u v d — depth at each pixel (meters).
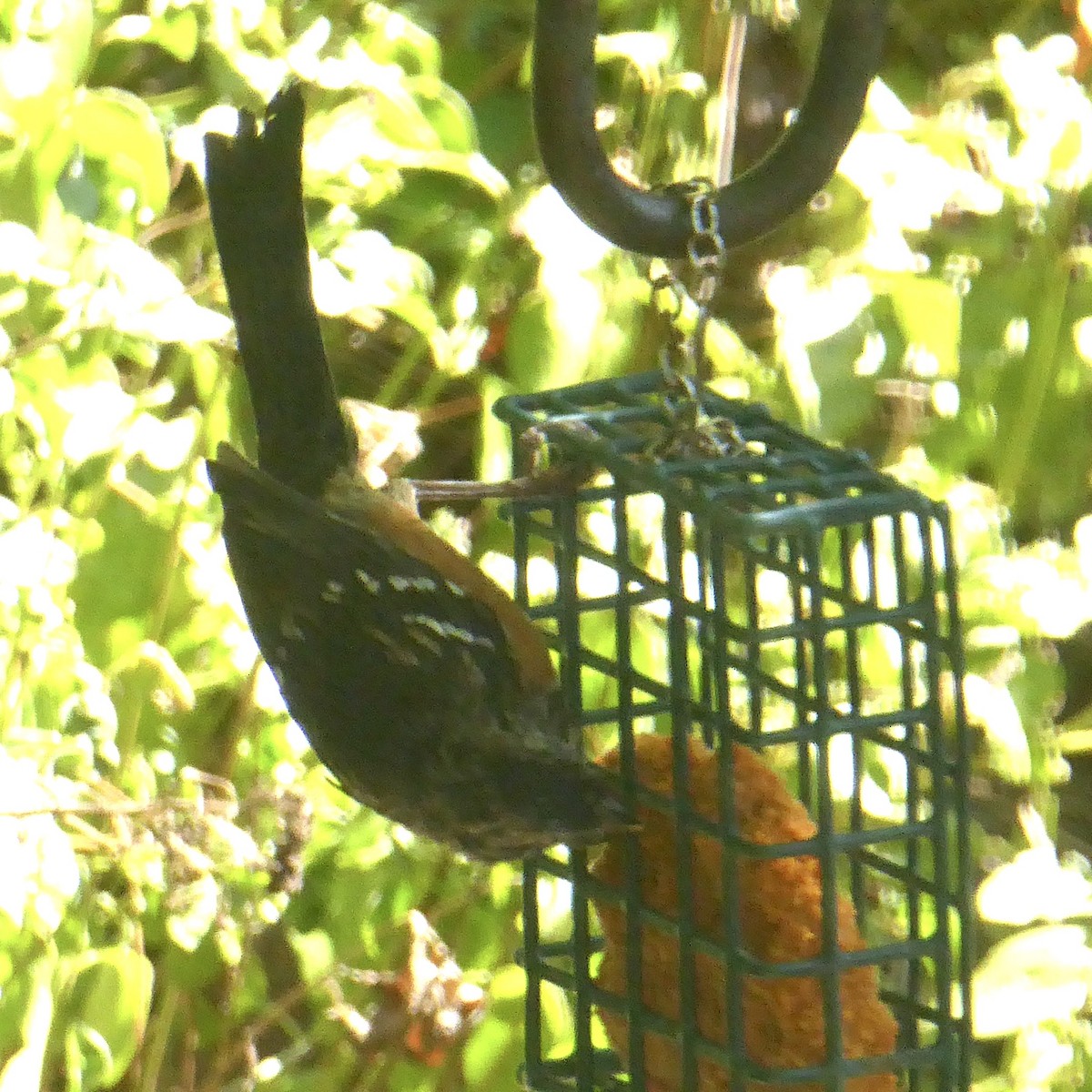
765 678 5.23
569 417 5.76
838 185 8.37
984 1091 7.75
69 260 6.87
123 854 6.71
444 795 5.55
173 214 8.08
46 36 6.87
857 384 8.00
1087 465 9.05
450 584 5.70
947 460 8.47
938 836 5.11
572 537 5.82
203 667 7.46
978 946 8.75
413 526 5.80
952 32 9.21
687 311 7.89
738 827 5.12
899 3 9.18
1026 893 7.41
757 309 8.74
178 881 6.72
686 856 5.21
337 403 5.76
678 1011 5.34
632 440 5.55
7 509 6.93
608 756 5.65
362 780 5.70
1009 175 8.05
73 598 7.28
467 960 7.75
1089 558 8.09
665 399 5.48
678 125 8.22
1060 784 10.07
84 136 6.95
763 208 5.25
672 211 5.23
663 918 5.31
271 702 7.31
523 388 7.54
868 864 5.48
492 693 5.61
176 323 6.64
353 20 8.02
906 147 7.96
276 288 5.63
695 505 4.95
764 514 4.80
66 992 6.99
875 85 8.06
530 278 8.03
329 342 8.57
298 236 5.61
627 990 5.44
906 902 6.55
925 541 4.98
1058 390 8.94
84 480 7.30
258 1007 7.74
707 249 5.25
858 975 5.20
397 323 8.56
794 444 5.55
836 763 7.48
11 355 6.58
